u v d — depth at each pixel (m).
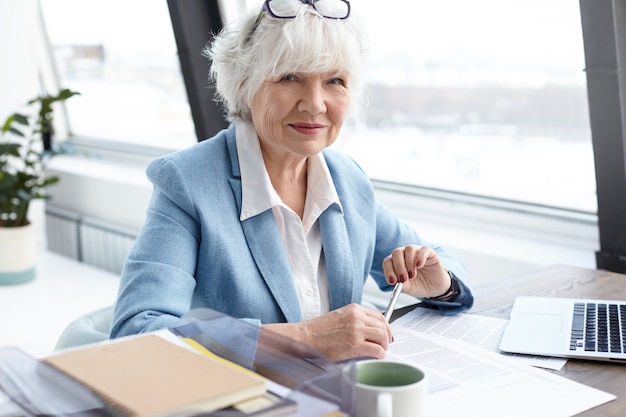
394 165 3.04
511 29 2.53
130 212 3.87
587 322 1.50
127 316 1.34
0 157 4.10
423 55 2.79
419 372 1.05
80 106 4.61
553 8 2.40
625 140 2.17
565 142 2.54
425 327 1.52
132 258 1.43
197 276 1.50
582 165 2.52
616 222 2.28
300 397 0.92
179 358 1.02
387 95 2.95
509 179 2.72
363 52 1.58
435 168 2.92
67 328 1.57
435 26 2.72
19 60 4.13
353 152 3.16
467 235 2.74
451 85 2.75
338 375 0.93
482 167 2.79
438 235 2.74
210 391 0.91
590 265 2.39
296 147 1.54
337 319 1.28
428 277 1.61
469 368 1.29
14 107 4.15
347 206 1.68
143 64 4.03
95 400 0.89
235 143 1.60
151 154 4.15
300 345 1.00
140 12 3.90
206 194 1.51
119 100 4.29
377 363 1.07
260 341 1.04
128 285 1.39
